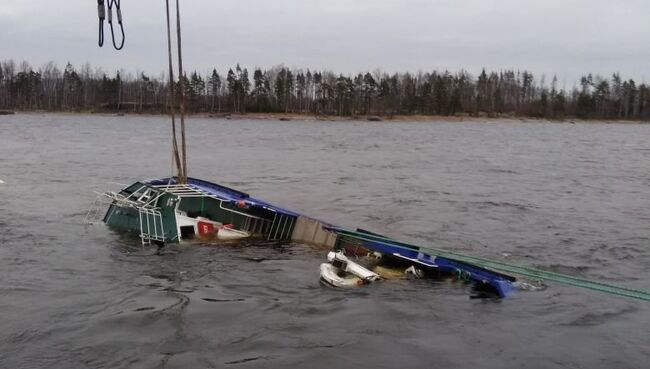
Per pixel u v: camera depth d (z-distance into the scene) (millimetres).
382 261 17438
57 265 16625
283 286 15195
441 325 12828
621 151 66125
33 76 168000
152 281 15344
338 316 13180
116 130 89500
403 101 172500
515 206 28172
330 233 19031
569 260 18516
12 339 11648
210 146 62562
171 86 21438
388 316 13234
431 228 22953
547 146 72938
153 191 20516
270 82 177875
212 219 20219
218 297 14211
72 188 31375
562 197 31406
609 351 11711
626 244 20641
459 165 47812
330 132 97250
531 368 10953
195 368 10625
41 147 57312
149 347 11406
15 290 14414
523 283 15719
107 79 169500
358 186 34219
